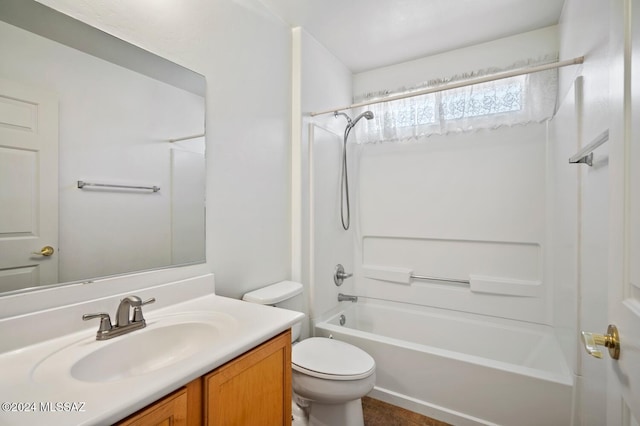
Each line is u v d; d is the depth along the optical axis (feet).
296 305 5.92
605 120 3.49
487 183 7.44
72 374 2.54
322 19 6.48
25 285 2.94
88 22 3.41
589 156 3.97
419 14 6.33
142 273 3.87
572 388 4.69
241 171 5.41
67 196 3.25
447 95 7.33
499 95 6.81
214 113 4.89
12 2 2.88
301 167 6.74
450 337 7.61
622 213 2.03
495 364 5.34
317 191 7.23
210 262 4.80
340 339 6.68
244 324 3.43
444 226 7.90
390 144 8.60
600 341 2.19
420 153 8.22
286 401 3.65
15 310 2.84
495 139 7.36
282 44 6.47
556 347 6.12
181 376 2.40
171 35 4.27
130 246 3.79
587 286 4.24
